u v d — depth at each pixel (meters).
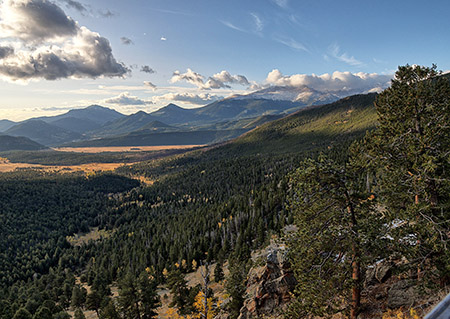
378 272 20.19
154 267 110.31
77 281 132.00
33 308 79.00
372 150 18.84
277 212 116.00
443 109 17.03
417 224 15.47
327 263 16.38
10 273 146.50
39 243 187.50
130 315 49.81
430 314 7.04
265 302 27.44
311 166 15.95
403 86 18.97
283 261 28.02
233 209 150.75
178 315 45.94
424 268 15.95
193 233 132.88
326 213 16.73
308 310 16.48
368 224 15.39
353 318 16.28
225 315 37.03
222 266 87.38
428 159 15.54
